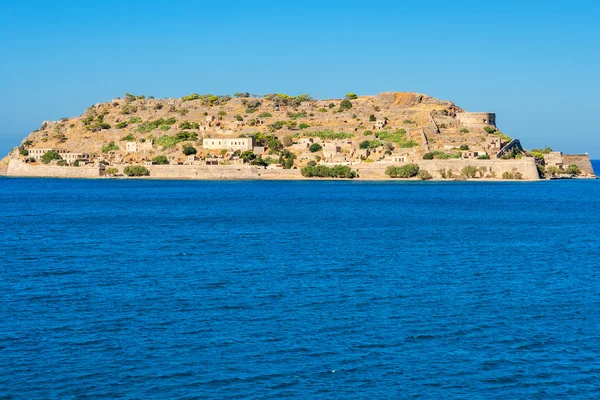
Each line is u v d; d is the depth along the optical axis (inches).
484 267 6038.4
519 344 3944.4
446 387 3432.6
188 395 3336.6
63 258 6387.8
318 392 3373.5
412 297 4896.7
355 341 3969.0
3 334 4033.0
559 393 3385.8
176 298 4825.3
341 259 6407.5
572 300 4830.2
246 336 4033.0
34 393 3341.5
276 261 6274.6
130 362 3668.8
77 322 4261.8
